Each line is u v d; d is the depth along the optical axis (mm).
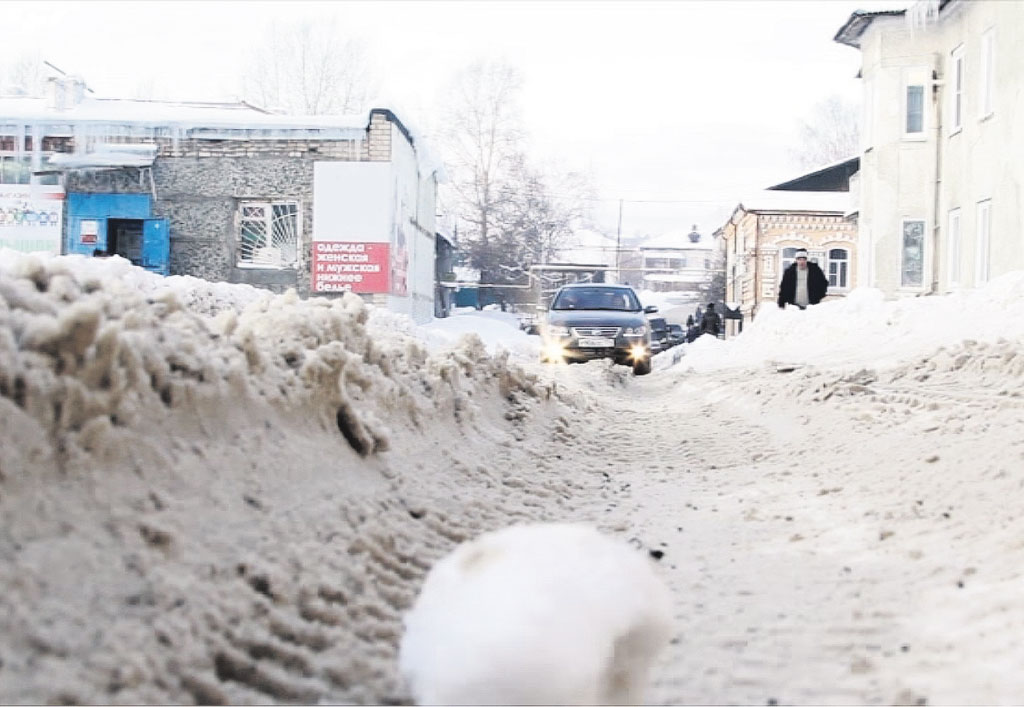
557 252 74125
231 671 2846
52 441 3021
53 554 2729
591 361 19328
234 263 28578
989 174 22562
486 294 67438
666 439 9531
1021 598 4156
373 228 28234
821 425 9156
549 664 2141
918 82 26688
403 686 2893
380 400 5719
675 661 3574
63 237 28828
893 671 3521
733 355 22484
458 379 7637
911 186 26719
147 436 3445
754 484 6922
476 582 2359
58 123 28453
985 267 23141
